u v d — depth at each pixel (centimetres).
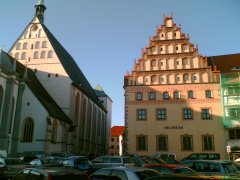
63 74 5784
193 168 1705
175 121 4362
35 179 988
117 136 12350
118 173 1154
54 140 4753
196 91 4450
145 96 4556
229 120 4212
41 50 6022
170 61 4659
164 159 2948
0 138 4116
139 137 4375
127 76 4697
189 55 4625
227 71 4697
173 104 4447
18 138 4478
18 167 2203
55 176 946
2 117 4225
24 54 6075
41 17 6381
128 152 4328
